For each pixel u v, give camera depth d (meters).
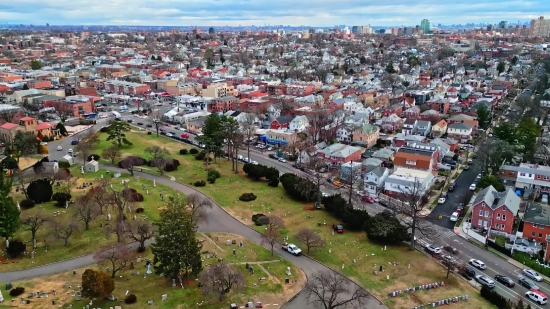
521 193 131.50
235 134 154.75
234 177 144.88
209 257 92.25
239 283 77.56
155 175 143.12
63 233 96.56
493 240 104.19
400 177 132.38
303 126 194.38
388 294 81.56
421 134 193.62
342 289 74.25
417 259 95.31
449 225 112.44
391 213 109.88
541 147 159.88
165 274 79.44
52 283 81.06
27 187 117.19
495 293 79.81
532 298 81.94
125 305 75.06
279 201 125.56
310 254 95.94
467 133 187.25
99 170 144.75
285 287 82.75
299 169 154.12
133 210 113.31
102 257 82.69
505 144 150.00
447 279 87.56
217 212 116.44
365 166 140.62
